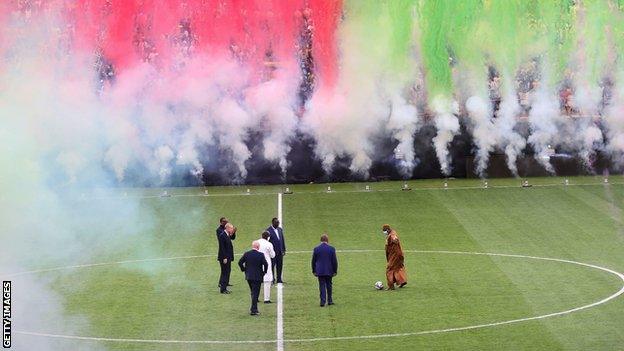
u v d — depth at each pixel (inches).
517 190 3026.6
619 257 2250.2
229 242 2025.1
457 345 1659.7
